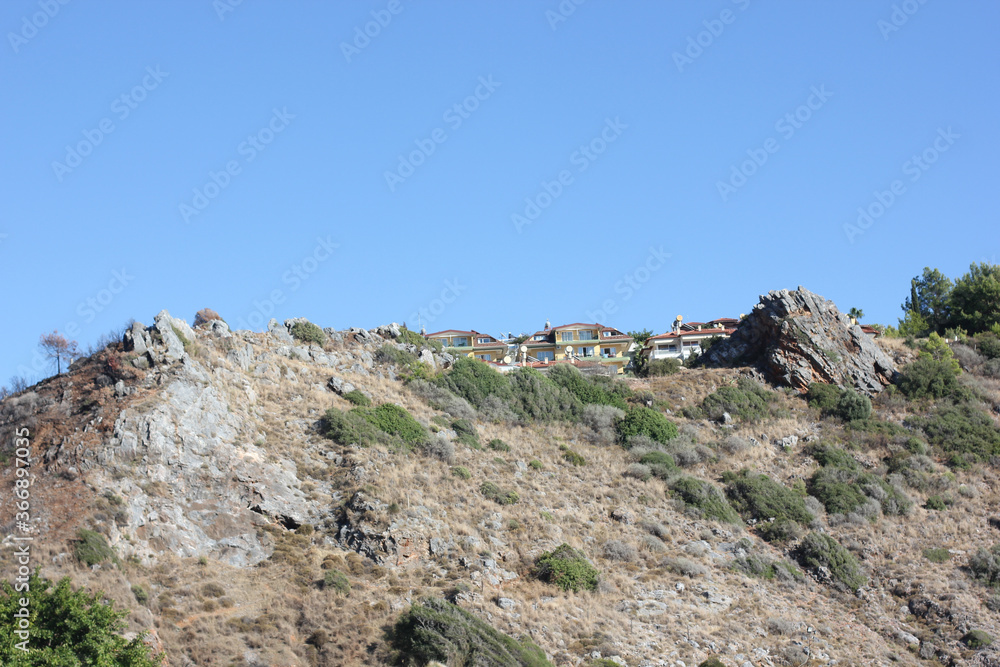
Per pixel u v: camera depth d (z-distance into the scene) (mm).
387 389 73000
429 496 56438
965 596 56969
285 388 66375
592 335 139375
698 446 74438
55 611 33250
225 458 53750
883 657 51094
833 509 66812
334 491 55875
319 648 42344
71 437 50594
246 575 47469
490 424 73938
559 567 51406
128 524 46469
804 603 55969
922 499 69125
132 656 33938
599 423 77500
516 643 43156
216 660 40031
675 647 47125
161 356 57312
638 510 62875
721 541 61094
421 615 42875
